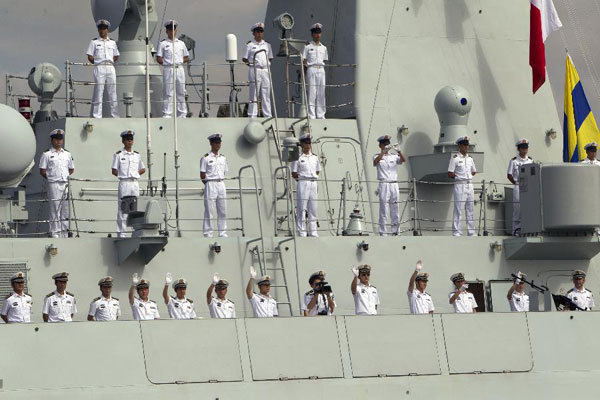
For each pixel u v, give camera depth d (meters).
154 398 55.91
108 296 59.50
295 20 82.56
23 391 53.81
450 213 75.94
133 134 68.12
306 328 59.34
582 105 82.00
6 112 61.88
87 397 54.84
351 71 76.38
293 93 81.56
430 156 74.62
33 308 60.00
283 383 58.28
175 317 60.28
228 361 57.47
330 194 72.38
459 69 78.12
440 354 61.69
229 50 75.69
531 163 70.56
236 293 63.66
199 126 71.00
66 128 69.19
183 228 69.44
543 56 78.00
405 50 77.06
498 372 62.66
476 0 79.06
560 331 64.50
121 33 79.31
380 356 60.47
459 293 66.00
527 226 70.50
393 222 73.00
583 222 69.19
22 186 72.56
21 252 60.28
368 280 63.78
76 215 68.06
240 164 70.69
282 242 65.31
